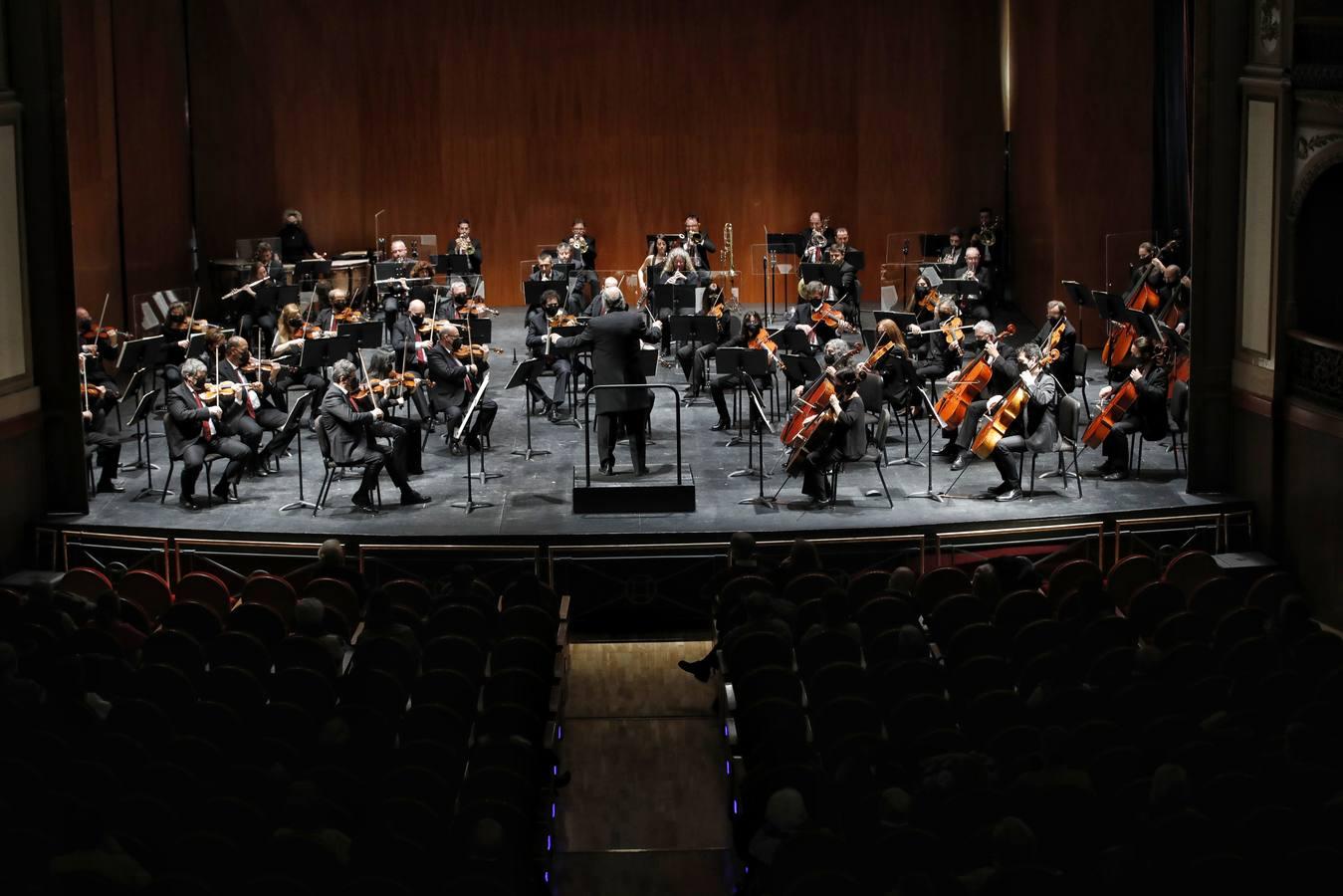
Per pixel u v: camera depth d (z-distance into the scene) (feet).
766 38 77.77
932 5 76.54
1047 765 26.23
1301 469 44.65
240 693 31.19
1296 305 44.78
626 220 79.30
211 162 76.28
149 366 49.44
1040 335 53.16
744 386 52.37
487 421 51.96
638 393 46.73
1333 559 43.47
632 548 43.98
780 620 34.63
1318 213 44.29
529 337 56.08
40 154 45.14
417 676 33.65
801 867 24.17
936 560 44.62
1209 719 29.07
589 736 37.65
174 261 74.23
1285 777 26.13
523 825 25.59
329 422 45.73
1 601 35.12
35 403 45.83
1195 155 46.60
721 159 78.95
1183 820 24.02
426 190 78.43
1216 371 47.24
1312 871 22.89
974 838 24.72
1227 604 37.19
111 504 47.42
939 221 78.13
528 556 44.01
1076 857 24.85
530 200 79.00
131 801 25.31
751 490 47.91
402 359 56.24
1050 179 68.33
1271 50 44.93
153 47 71.92
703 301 58.90
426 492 48.11
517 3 77.15
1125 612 38.99
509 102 78.02
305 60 76.33
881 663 32.78
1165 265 60.29
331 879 23.97
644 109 78.43
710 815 33.35
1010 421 46.50
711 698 39.96
